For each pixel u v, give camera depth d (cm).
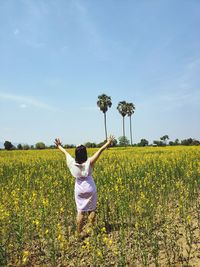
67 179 672
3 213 392
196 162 858
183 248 353
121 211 422
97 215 450
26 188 654
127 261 330
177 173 736
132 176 713
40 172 901
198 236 383
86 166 395
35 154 1997
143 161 1033
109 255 338
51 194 543
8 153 2261
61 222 453
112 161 1142
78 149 400
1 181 784
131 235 392
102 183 636
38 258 349
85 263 330
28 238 396
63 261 336
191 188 566
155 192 567
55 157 1546
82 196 397
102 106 4847
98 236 322
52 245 330
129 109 5272
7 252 349
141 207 444
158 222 434
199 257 330
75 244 375
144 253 313
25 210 431
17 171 902
